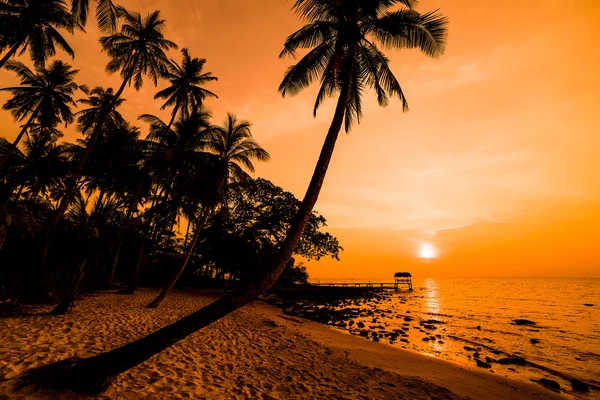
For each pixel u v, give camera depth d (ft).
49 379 13.01
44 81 75.61
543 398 25.04
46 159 85.66
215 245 95.86
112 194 80.69
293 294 125.59
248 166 63.26
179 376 16.93
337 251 120.88
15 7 50.88
